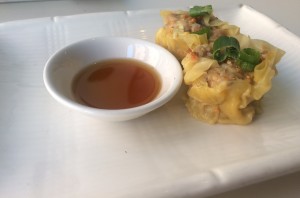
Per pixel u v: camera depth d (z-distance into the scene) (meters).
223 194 0.11
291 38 0.17
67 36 0.18
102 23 0.19
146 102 0.13
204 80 0.13
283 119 0.13
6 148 0.11
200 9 0.16
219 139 0.12
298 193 0.11
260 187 0.11
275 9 0.23
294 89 0.14
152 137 0.12
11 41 0.17
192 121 0.13
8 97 0.13
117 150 0.11
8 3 0.22
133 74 0.14
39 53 0.16
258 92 0.12
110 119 0.12
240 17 0.20
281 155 0.11
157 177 0.10
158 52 0.14
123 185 0.10
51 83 0.12
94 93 0.13
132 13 0.19
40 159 0.11
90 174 0.10
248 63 0.13
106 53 0.15
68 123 0.12
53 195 0.10
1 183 0.10
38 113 0.13
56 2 0.22
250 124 0.13
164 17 0.17
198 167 0.11
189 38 0.14
